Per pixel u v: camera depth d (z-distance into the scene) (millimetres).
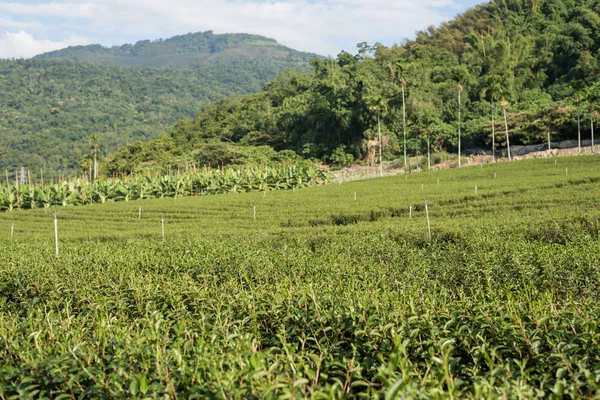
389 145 102062
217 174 71000
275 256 16625
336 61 152500
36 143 197250
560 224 21375
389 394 5590
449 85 111438
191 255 17469
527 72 114312
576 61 117250
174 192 66062
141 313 11969
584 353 7293
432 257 15969
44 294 14672
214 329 8891
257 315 10141
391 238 22062
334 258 15922
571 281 12195
